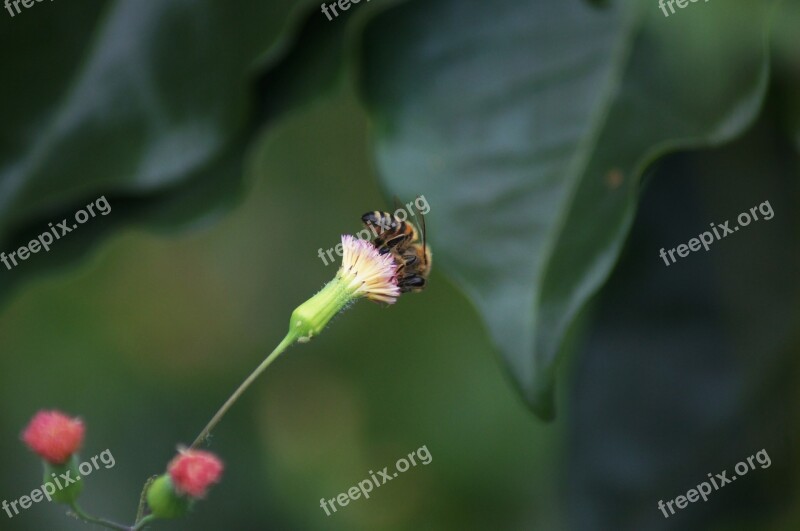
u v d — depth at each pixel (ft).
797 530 1.22
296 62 1.16
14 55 1.14
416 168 1.13
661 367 1.22
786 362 1.20
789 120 1.13
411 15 1.14
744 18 1.10
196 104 1.15
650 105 1.11
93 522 1.11
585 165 1.11
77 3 1.15
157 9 1.15
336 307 1.10
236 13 1.14
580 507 1.23
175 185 1.16
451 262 1.11
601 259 1.09
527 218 1.11
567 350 1.31
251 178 1.16
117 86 1.15
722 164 1.19
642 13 1.12
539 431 1.44
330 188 1.41
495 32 1.13
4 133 1.14
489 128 1.12
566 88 1.12
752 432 1.21
